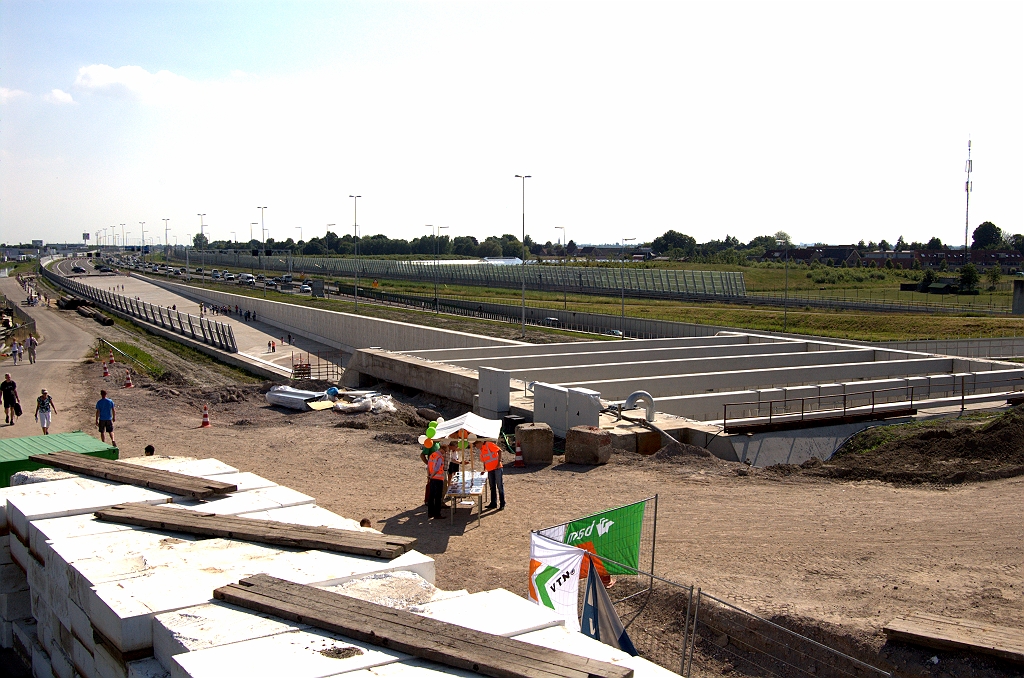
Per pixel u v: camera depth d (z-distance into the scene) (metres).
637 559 11.70
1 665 8.80
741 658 10.53
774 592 11.63
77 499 9.05
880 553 13.11
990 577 11.91
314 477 18.97
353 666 4.97
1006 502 15.42
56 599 7.43
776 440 23.34
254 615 5.75
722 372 31.09
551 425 24.34
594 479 18.27
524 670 4.77
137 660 5.71
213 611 5.82
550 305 85.69
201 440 23.12
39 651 8.20
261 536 7.50
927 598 11.26
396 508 16.44
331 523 8.44
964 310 72.38
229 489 9.45
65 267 197.25
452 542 14.34
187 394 31.62
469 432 15.98
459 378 29.58
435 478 15.59
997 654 9.30
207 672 4.84
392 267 137.38
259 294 107.62
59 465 10.79
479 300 93.56
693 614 11.30
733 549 13.52
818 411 27.92
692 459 19.64
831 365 33.22
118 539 7.65
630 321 59.12
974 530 13.95
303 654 5.12
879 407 26.80
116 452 13.78
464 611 5.93
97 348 49.97
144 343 60.16
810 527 14.51
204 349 56.91
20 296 108.50
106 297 93.75
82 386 34.31
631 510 11.50
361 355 37.41
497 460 16.19
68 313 81.38
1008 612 10.71
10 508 8.98
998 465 18.19
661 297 92.81
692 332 54.25
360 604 5.78
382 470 19.50
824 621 10.51
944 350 46.41
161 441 23.06
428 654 5.04
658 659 10.55
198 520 8.01
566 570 9.66
